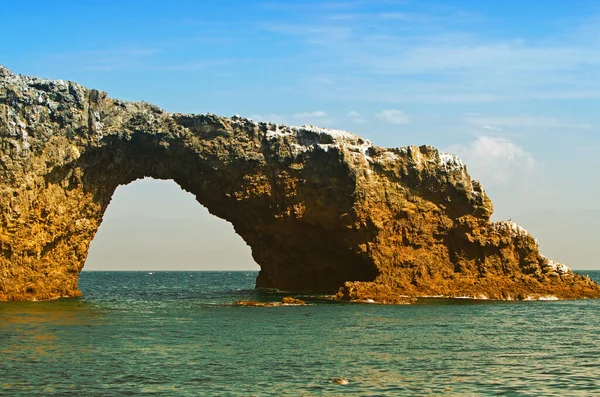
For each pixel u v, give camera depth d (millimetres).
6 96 71688
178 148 83625
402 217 88938
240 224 93062
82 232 81062
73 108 76312
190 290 113562
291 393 30016
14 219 70750
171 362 36438
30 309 62719
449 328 52188
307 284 95688
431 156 90938
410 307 69750
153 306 69562
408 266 87188
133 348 40719
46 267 75812
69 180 78062
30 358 37094
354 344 43250
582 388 31438
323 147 86562
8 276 71125
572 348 42719
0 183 70438
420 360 37844
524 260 89250
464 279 87562
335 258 92062
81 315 58219
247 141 86375
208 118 84750
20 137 71875
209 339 44688
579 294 86062
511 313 64875
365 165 88500
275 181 87188
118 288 125688
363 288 78875
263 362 36656
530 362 37594
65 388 30609
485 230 89562
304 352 39969
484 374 34250
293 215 88062
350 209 86312
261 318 57688
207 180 87125
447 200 90062
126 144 81438
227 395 29672
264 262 97250
